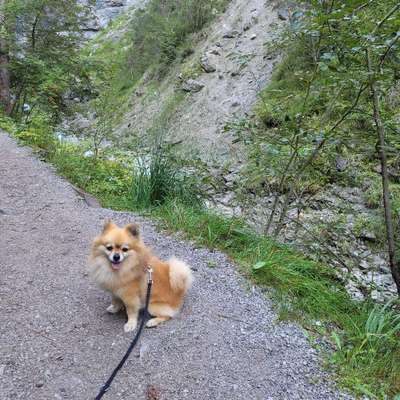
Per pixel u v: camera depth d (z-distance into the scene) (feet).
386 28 4.16
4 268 4.39
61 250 4.91
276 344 3.73
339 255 6.61
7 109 12.21
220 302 4.20
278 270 4.88
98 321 3.75
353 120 5.71
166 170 7.02
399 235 6.45
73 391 3.03
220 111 16.53
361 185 8.21
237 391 3.16
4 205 5.94
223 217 6.22
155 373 3.24
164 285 3.80
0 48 12.04
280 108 6.57
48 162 7.94
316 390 3.28
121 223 5.87
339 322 4.35
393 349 3.89
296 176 6.00
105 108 12.39
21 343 3.40
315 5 4.59
